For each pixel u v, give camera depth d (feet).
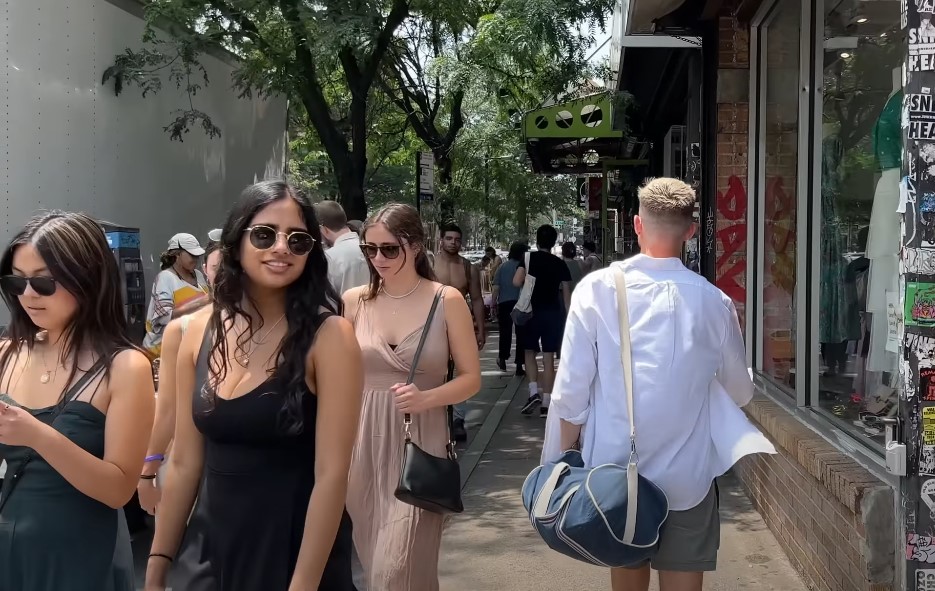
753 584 15.14
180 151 33.60
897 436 10.61
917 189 10.11
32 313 8.64
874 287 14.38
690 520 10.28
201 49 33.06
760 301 22.80
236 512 7.74
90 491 8.23
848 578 12.38
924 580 10.43
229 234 8.00
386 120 65.16
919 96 10.06
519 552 17.48
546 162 59.41
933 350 10.23
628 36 27.73
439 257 30.19
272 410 7.67
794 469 15.67
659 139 51.26
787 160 19.92
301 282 8.05
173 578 8.00
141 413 8.61
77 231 8.68
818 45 17.84
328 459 7.76
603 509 9.46
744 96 23.66
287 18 34.55
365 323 12.55
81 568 8.38
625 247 70.79
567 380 10.45
